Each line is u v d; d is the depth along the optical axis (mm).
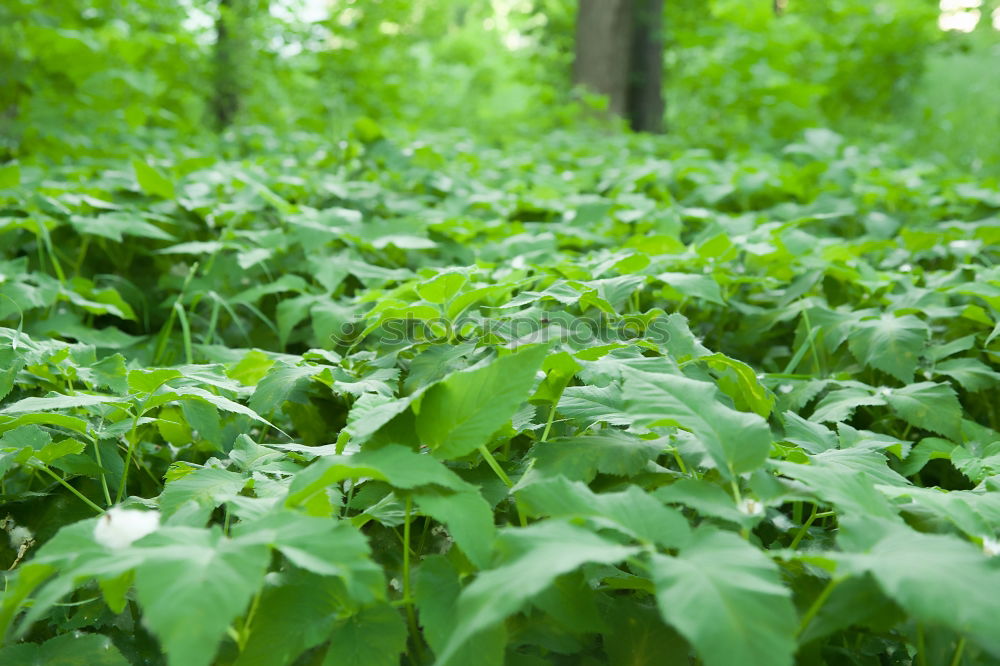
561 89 12039
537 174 6055
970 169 9227
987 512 1514
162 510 1623
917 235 3809
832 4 11703
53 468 2096
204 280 3602
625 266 2824
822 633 1223
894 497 1557
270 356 2480
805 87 8805
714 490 1429
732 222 4070
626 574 1567
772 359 3205
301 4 8875
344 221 3904
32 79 6148
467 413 1546
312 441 2418
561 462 1642
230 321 3625
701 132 9438
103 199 4016
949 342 2891
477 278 3139
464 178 5426
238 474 1784
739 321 3398
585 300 2248
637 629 1532
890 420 2646
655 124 12305
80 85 6426
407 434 1593
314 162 5766
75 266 3756
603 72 11469
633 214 4293
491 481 1723
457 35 20984
